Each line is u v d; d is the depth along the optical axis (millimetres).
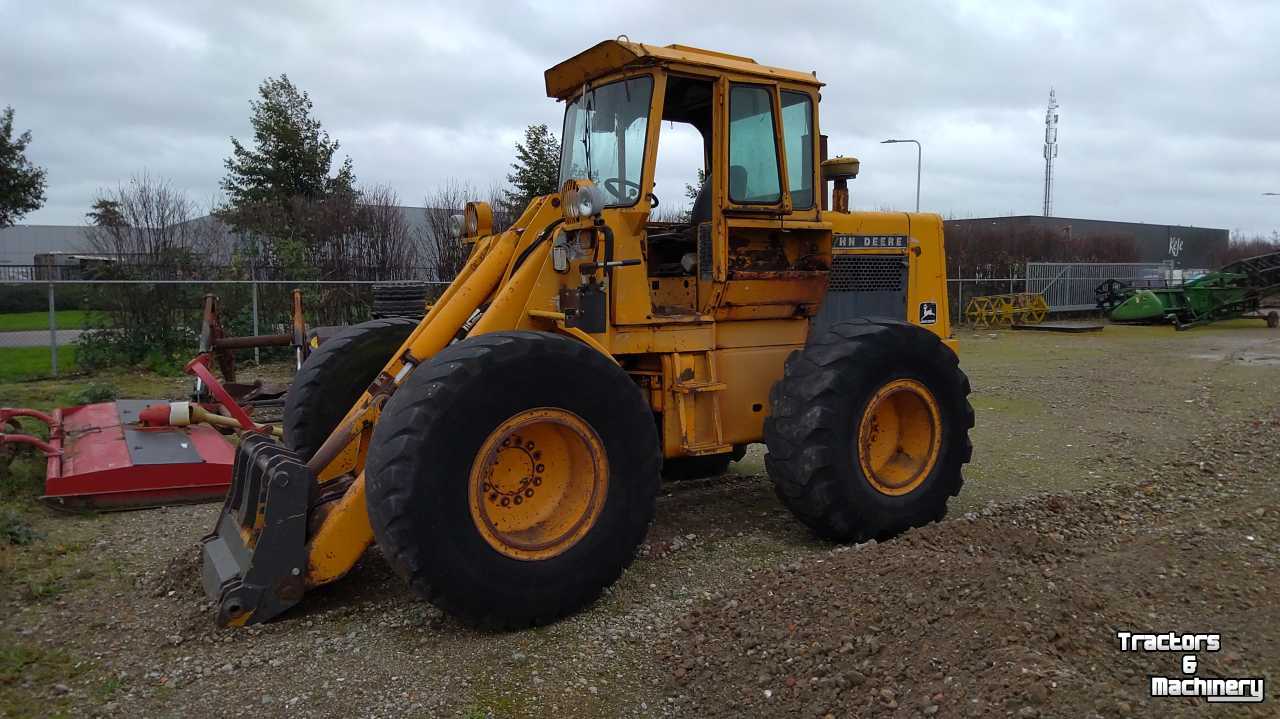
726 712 2928
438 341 4113
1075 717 2584
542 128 16344
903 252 5816
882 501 4664
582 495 3844
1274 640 3301
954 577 3564
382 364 5254
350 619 3711
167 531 4875
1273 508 5254
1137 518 5199
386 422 3447
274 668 3260
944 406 4922
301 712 2953
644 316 4508
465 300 4199
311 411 5055
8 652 3314
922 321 5965
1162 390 10680
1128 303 22438
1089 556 4367
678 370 4637
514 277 4152
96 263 14297
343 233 16000
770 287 4902
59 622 3654
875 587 3535
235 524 3994
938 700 2744
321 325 14109
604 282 4359
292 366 12719
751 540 4812
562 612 3701
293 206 16562
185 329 12547
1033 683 2719
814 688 2951
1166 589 3799
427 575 3385
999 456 7012
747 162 4805
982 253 25969
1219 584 3861
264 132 19484
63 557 4430
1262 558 4266
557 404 3705
